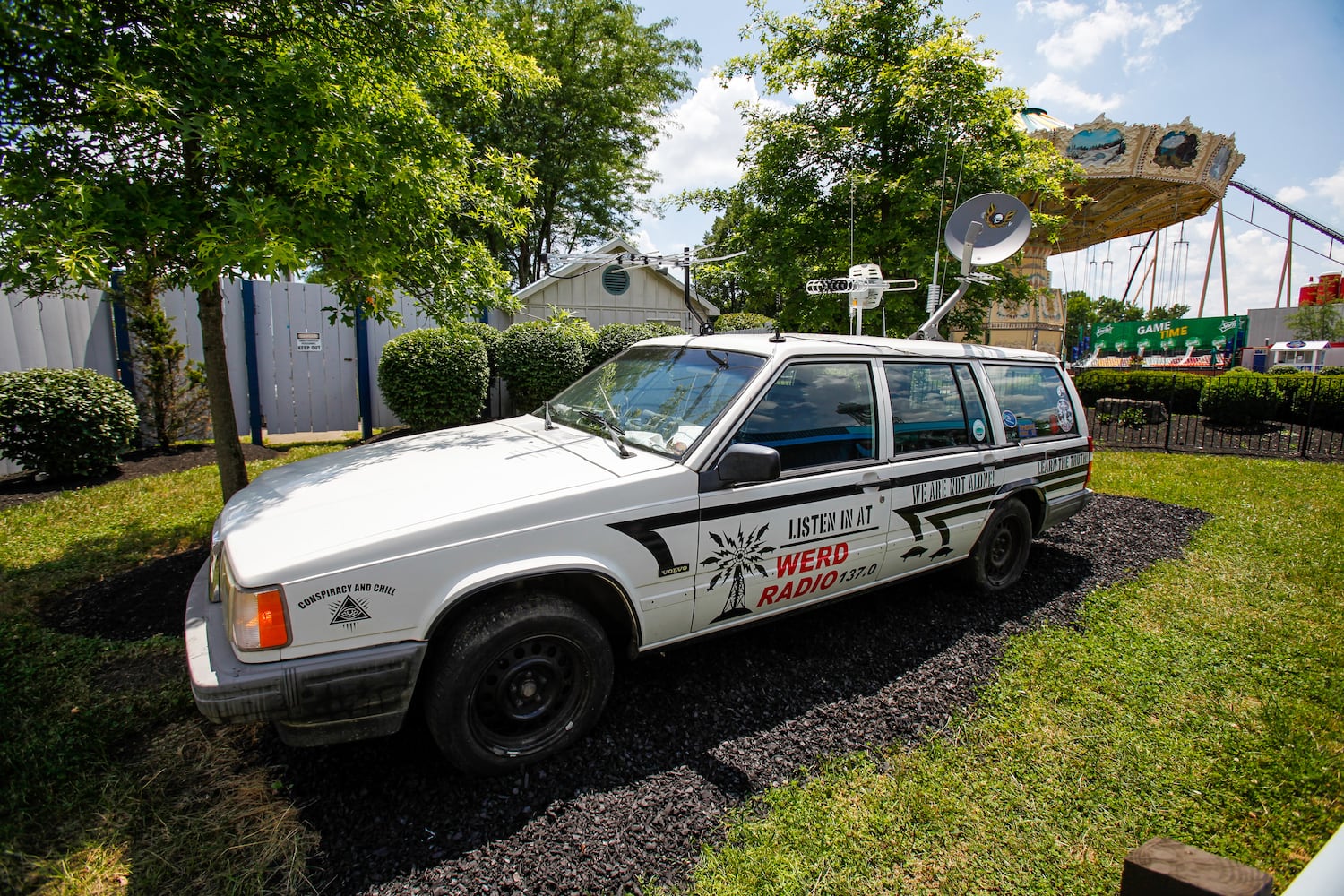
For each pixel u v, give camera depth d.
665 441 2.98
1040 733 2.78
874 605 4.10
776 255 9.50
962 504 3.85
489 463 2.89
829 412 3.27
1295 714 2.92
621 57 22.78
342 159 3.35
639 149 25.09
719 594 2.90
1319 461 9.38
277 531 2.28
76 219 2.89
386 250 3.74
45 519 5.27
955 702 3.01
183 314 8.63
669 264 7.78
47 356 7.22
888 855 2.13
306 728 2.12
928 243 8.18
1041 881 2.04
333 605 2.09
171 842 2.10
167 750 2.55
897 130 8.55
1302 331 36.12
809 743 2.70
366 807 2.28
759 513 2.94
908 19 8.68
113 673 3.03
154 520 5.28
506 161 4.64
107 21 3.23
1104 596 4.26
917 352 3.78
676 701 2.97
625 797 2.35
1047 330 19.48
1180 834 2.23
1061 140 18.11
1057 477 4.57
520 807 2.30
